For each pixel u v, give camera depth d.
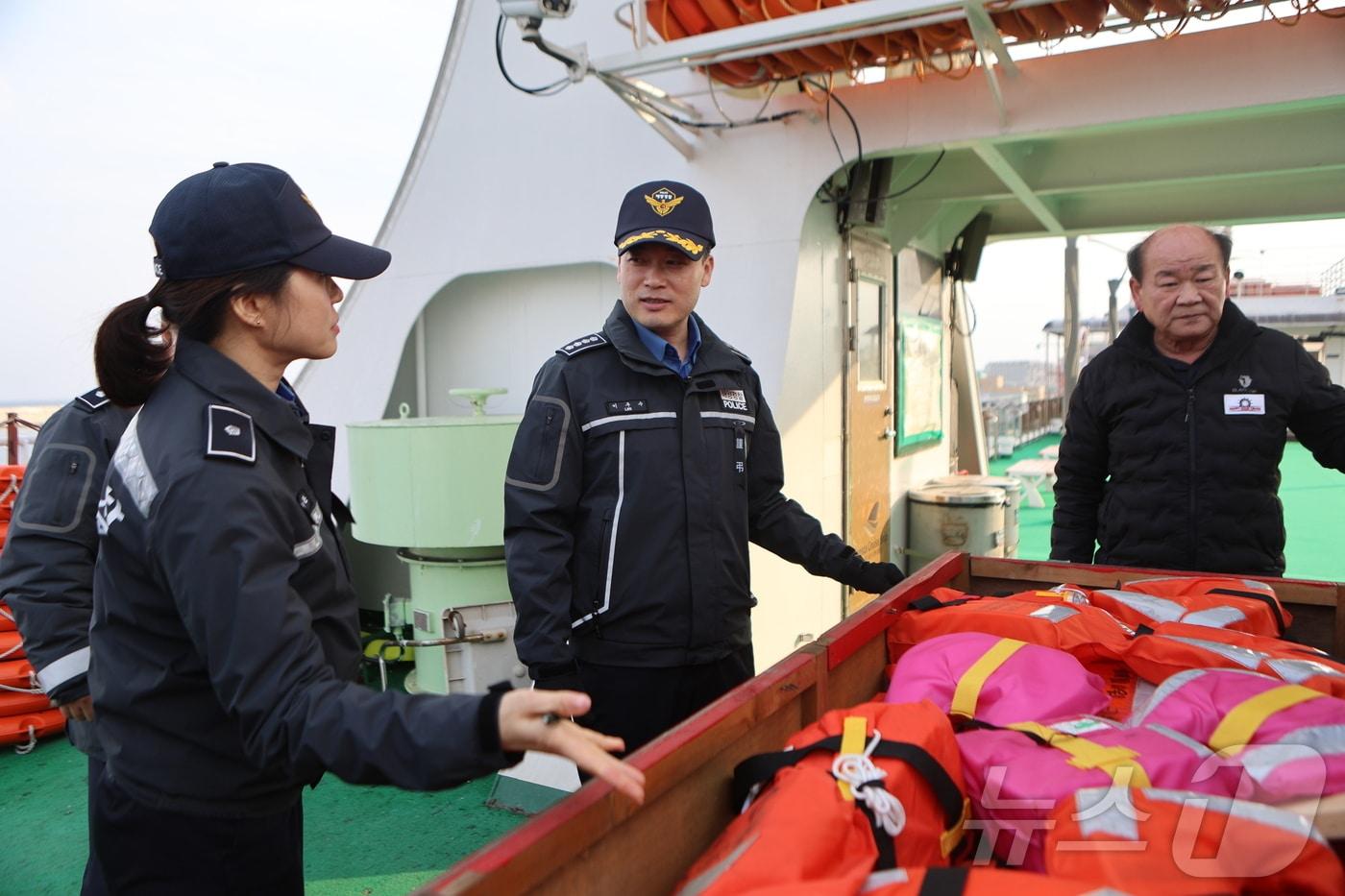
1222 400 2.29
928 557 4.93
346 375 4.44
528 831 0.88
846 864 0.93
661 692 2.01
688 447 2.01
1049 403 18.70
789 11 2.62
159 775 1.24
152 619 1.20
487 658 3.62
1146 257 2.27
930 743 1.13
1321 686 1.39
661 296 2.01
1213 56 2.69
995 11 2.42
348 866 2.72
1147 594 1.93
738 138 3.38
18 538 1.96
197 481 1.07
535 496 1.96
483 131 3.95
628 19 3.49
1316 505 8.84
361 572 5.02
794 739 1.21
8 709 3.61
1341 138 3.45
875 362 4.47
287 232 1.21
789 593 3.66
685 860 1.15
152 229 1.22
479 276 4.31
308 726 0.98
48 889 2.64
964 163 4.17
